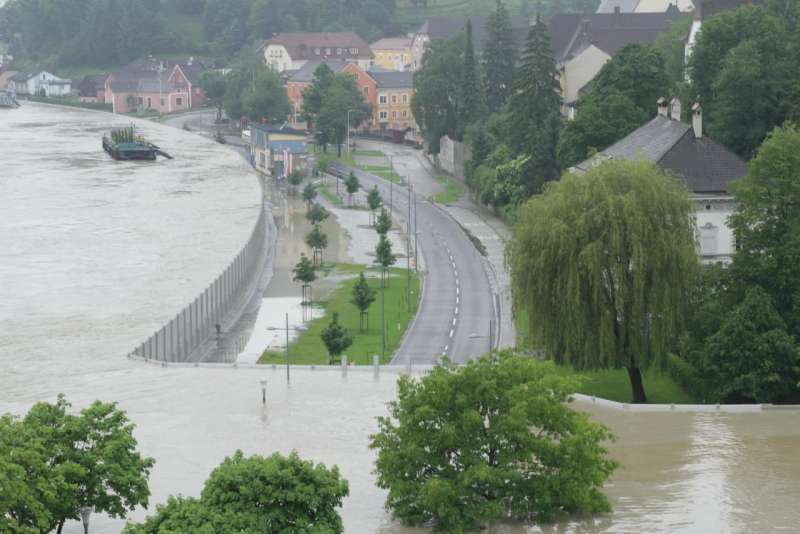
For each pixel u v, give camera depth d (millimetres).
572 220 160750
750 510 117312
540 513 114625
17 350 194000
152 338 191500
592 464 114938
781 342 153125
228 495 100688
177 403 156000
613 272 159000
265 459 104875
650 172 164625
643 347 159000
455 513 110938
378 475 125750
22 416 153875
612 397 167750
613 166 166125
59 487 103812
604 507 115688
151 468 131875
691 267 160125
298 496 100688
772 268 162500
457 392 115812
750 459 131625
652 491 122312
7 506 97875
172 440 141125
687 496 120750
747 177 169750
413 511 115000
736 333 154000
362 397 156250
